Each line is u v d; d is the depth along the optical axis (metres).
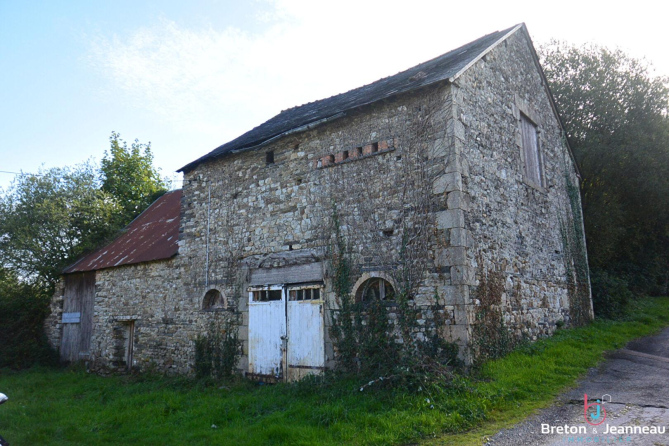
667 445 4.93
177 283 12.26
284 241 10.27
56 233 16.53
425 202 8.44
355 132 9.59
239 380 10.25
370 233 8.98
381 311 8.51
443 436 5.77
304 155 10.32
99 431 7.51
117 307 13.77
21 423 8.04
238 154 11.65
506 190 10.10
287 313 9.91
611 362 8.80
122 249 15.16
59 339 15.62
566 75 19.56
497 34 11.71
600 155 18.02
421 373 7.11
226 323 10.99
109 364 13.52
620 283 15.34
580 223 13.91
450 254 8.02
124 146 23.66
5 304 15.54
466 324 7.71
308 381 8.58
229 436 6.53
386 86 11.22
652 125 18.56
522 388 7.21
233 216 11.44
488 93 10.08
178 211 16.41
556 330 11.12
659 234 19.45
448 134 8.45
